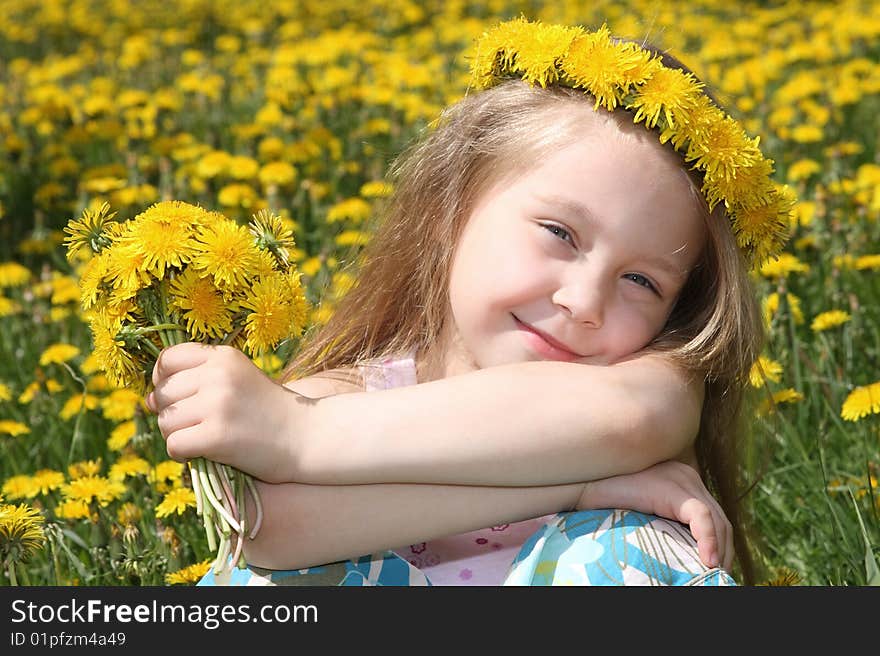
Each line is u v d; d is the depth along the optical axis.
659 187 2.18
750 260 2.45
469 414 2.02
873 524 2.99
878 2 9.71
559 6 11.21
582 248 2.15
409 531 2.07
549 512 2.13
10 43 11.67
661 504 2.11
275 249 2.14
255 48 9.84
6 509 2.39
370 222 2.96
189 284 2.02
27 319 4.80
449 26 9.94
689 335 2.39
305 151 5.93
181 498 3.12
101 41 11.27
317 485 2.05
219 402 1.97
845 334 3.94
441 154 2.46
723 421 2.55
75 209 5.87
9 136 6.64
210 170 5.34
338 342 2.60
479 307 2.20
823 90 6.82
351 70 7.95
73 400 3.86
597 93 2.23
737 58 8.66
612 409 2.05
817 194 4.80
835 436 3.61
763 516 3.29
